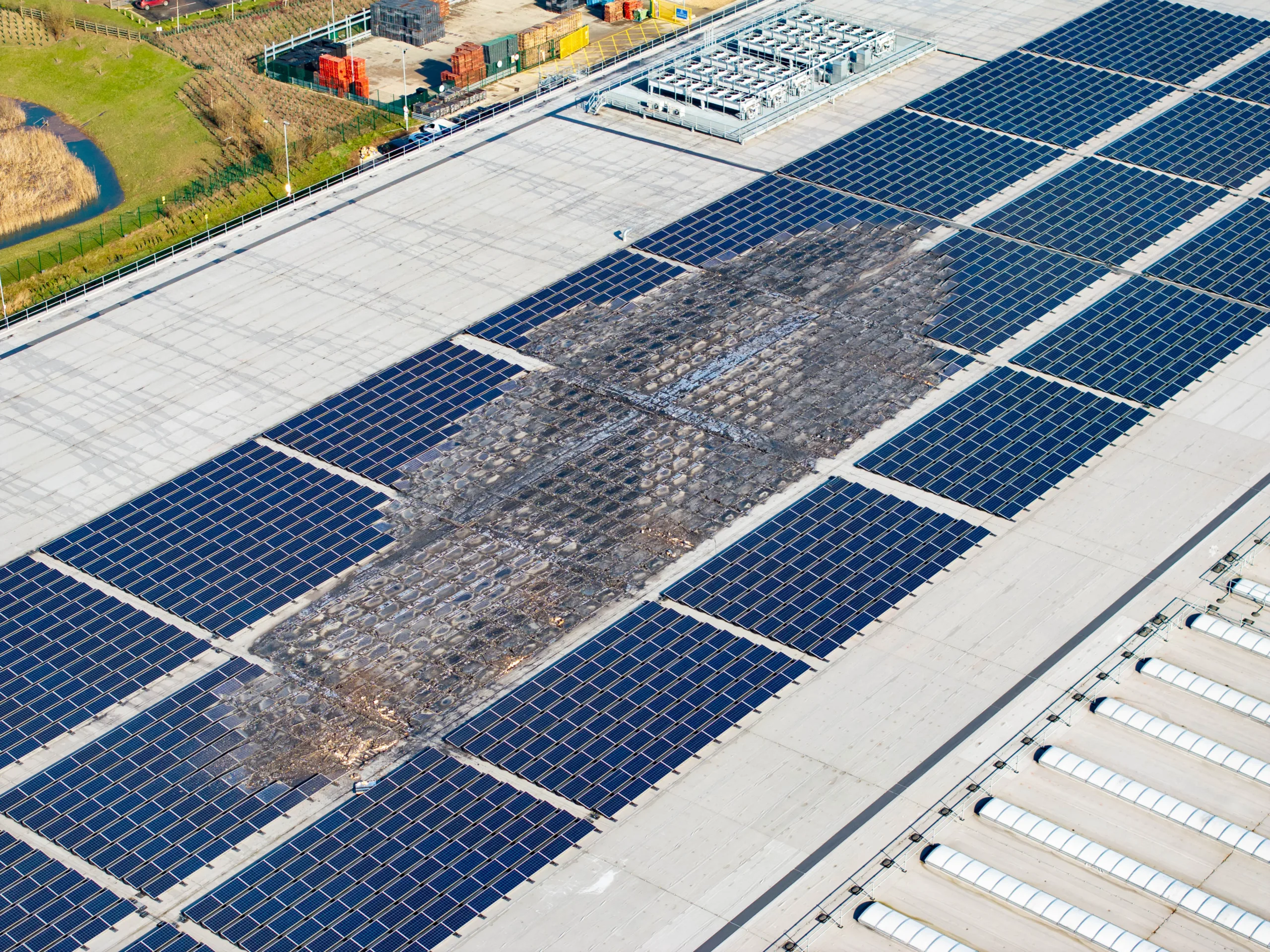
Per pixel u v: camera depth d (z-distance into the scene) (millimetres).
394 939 61938
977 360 98312
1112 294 105438
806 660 75500
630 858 65438
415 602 79438
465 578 80938
